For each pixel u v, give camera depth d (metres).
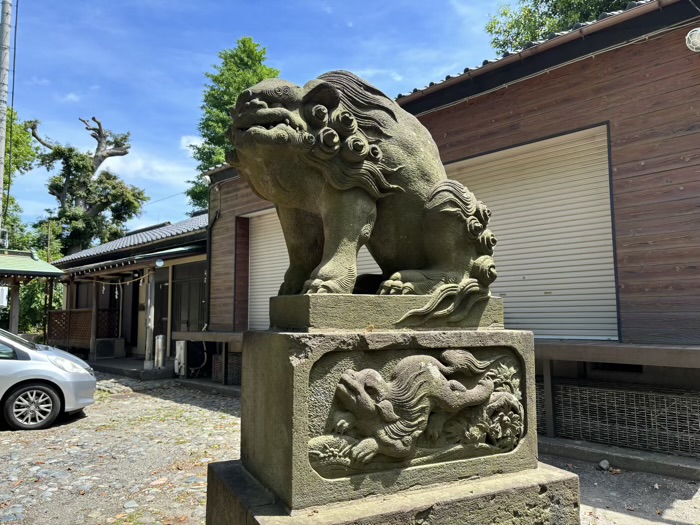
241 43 15.91
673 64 4.20
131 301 13.02
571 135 4.93
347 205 2.06
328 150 1.99
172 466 4.27
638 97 4.39
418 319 2.07
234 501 1.90
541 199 5.38
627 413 4.20
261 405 2.01
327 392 1.82
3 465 4.32
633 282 4.31
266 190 2.14
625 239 4.38
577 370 4.80
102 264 10.60
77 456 4.61
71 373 6.05
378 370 1.93
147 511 3.29
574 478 2.13
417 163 2.23
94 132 23.59
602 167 4.91
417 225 2.22
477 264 2.22
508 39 13.31
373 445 1.83
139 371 9.47
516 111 5.26
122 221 22.41
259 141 1.93
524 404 2.27
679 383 4.20
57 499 3.50
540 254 5.37
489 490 1.94
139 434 5.46
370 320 1.96
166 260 11.12
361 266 6.82
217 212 9.34
